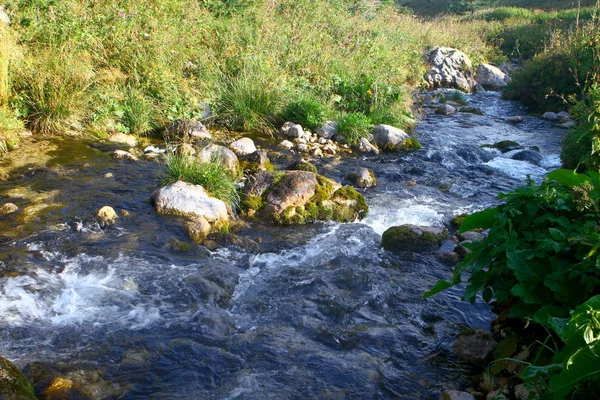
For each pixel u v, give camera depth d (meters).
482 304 4.92
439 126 11.90
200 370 3.92
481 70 18.66
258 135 9.59
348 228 6.40
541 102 14.50
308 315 4.68
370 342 4.32
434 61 17.64
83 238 5.63
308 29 13.37
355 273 5.31
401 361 4.13
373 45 14.02
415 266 5.59
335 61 12.13
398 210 7.03
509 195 4.37
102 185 6.88
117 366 3.90
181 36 11.22
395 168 8.67
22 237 5.54
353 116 9.79
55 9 10.11
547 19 29.20
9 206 6.08
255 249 5.81
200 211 6.24
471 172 8.78
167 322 4.43
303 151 9.02
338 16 15.36
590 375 2.78
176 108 9.57
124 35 10.24
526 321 4.07
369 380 3.88
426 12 42.72
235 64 11.05
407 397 3.75
